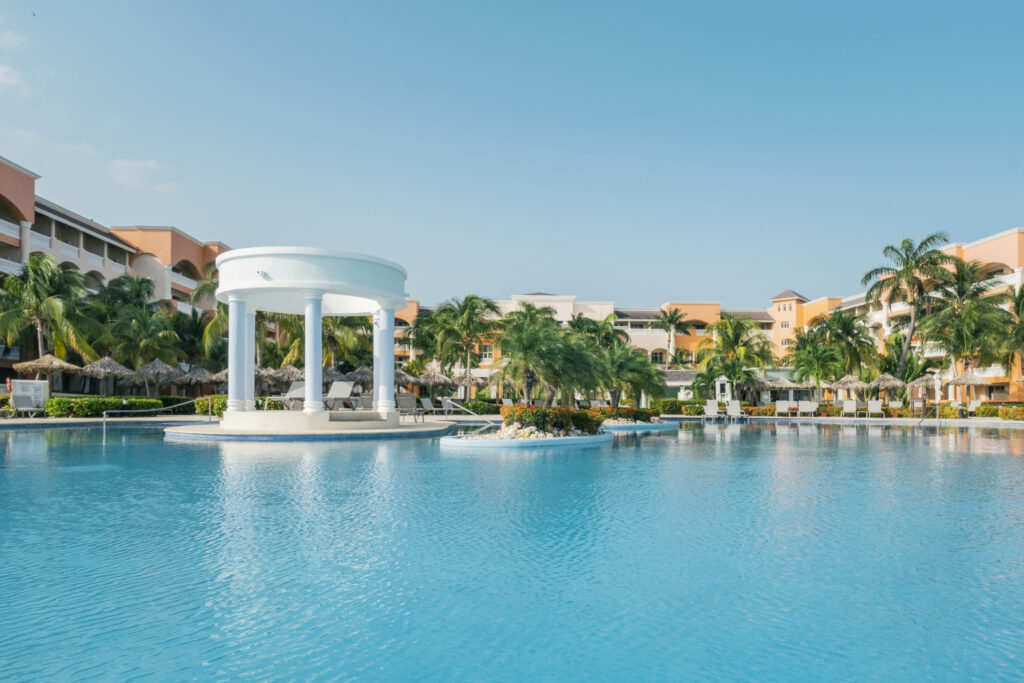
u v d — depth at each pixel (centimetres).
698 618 447
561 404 2389
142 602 472
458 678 358
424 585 513
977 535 677
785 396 5919
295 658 382
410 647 399
